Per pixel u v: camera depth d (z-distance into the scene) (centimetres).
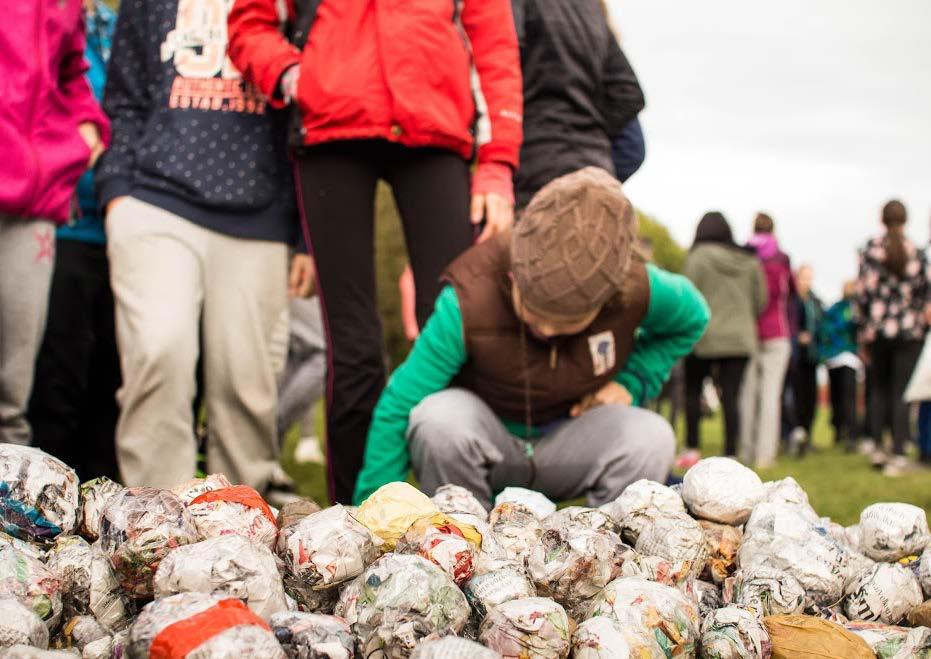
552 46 299
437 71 264
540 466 263
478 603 140
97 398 337
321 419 784
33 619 126
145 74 304
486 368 254
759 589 157
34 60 278
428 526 147
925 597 167
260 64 270
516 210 306
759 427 684
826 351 874
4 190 271
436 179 271
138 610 143
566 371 255
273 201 297
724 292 615
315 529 142
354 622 132
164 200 285
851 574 168
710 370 699
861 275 624
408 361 262
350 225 271
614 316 252
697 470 184
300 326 419
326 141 263
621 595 142
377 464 267
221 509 147
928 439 670
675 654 138
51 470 152
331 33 263
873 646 147
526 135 305
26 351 285
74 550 143
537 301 223
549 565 147
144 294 278
